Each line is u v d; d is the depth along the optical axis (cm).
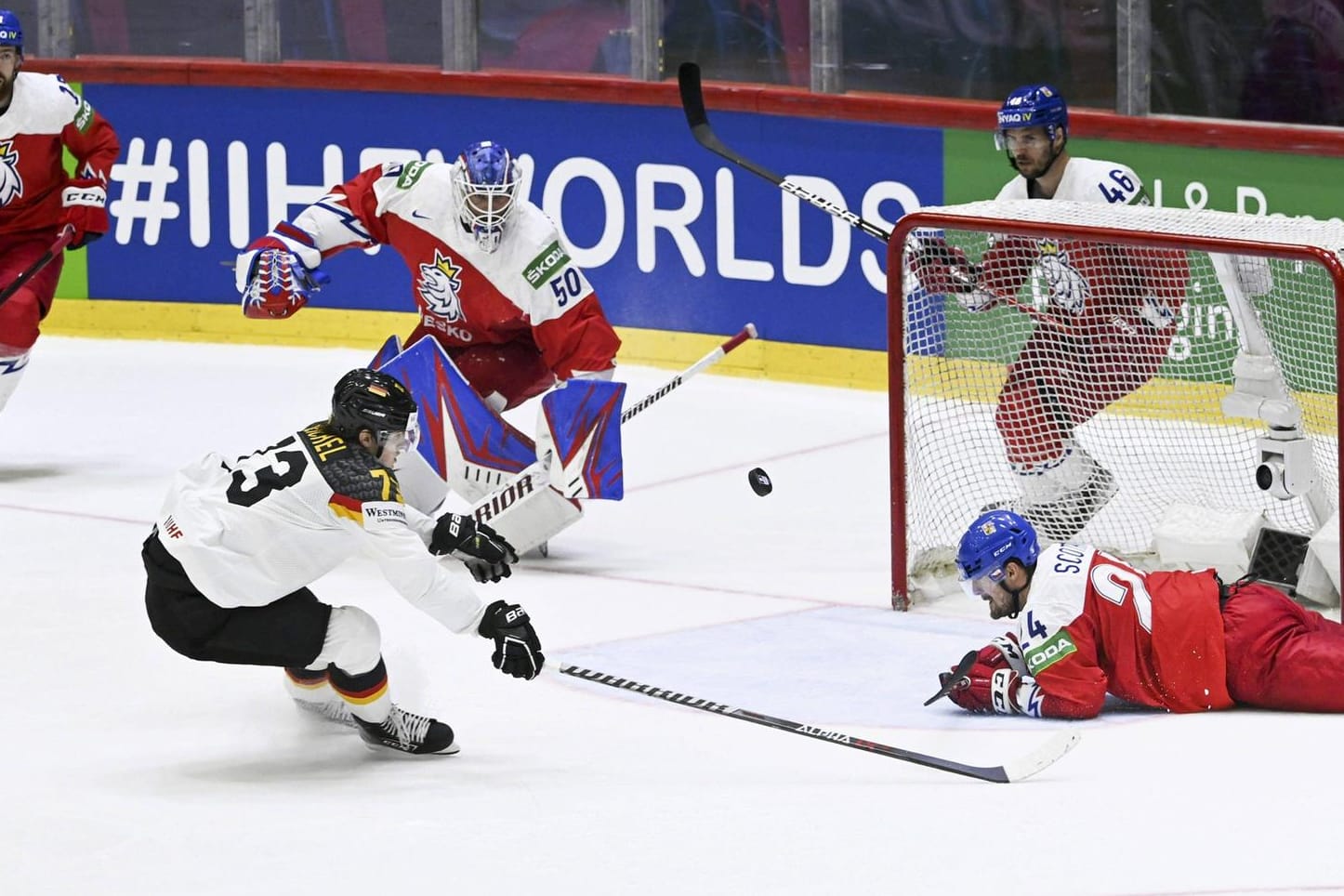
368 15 4178
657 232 3956
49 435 3584
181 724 2089
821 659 2300
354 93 4184
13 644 2386
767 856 1619
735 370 3925
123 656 2336
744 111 3834
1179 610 2023
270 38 4228
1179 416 2933
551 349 2717
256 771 1923
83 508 3078
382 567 1842
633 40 3934
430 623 2458
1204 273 2945
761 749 1967
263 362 4144
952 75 3675
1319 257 2231
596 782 1866
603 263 4022
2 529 2959
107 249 4388
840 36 3753
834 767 1900
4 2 4381
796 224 3812
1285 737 1933
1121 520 2783
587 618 2495
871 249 3734
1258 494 2812
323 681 2050
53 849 1689
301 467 1856
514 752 1977
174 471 3325
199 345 4325
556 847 1656
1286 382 2862
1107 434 2941
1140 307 2711
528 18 4050
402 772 1912
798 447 3428
